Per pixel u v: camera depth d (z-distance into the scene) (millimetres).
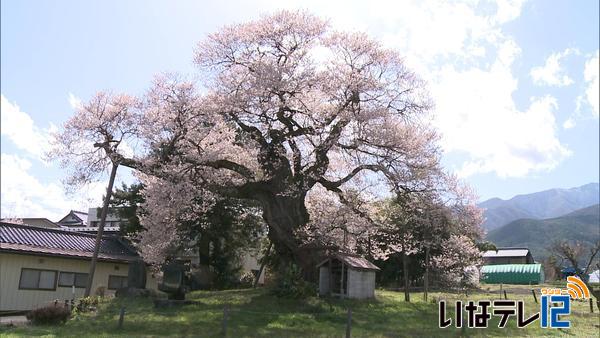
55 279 23828
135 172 23016
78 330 13961
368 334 14375
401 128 22312
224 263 34844
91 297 19391
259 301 20000
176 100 20766
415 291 31516
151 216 21953
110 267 26516
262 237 36438
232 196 22422
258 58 22391
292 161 22516
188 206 21922
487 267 54781
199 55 22750
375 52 22609
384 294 27250
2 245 21578
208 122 21281
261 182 22078
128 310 18000
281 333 14070
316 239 21781
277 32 22203
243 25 22719
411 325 16422
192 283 31703
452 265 34094
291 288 20562
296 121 22719
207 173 21828
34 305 22688
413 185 22078
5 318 19516
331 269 24328
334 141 21484
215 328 14531
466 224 24500
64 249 24312
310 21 22453
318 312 18203
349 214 22156
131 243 29500
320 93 22250
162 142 20703
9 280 21969
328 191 24750
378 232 23922
